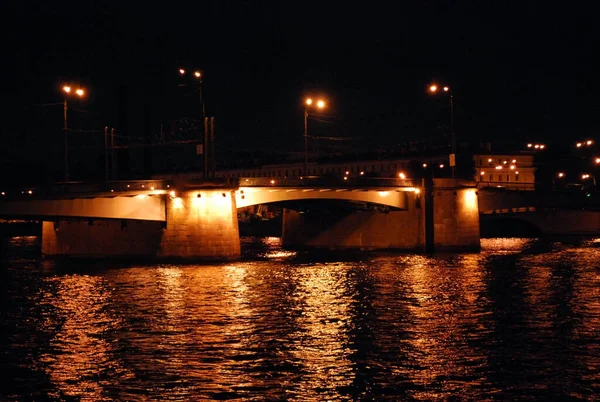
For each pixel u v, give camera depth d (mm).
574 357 53875
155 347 57500
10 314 71000
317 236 152750
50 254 131625
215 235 112562
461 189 135375
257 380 49469
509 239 176125
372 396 46594
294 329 62875
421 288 84625
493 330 61906
